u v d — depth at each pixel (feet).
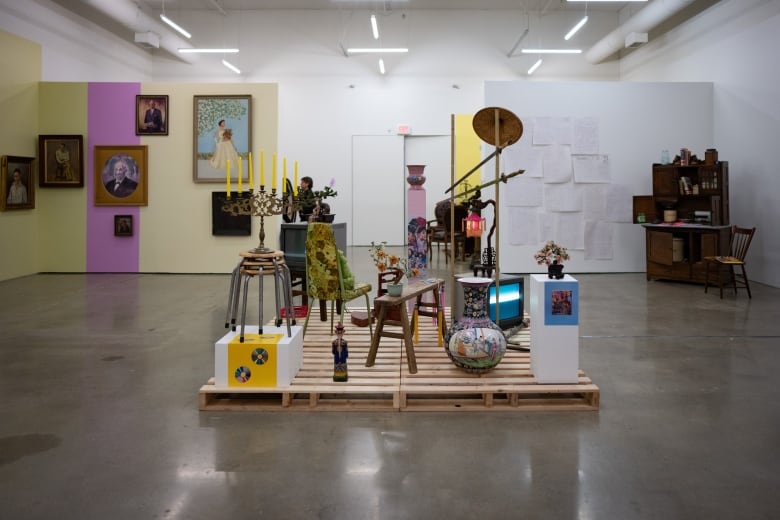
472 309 12.57
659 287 27.04
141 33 39.45
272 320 18.80
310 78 48.32
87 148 31.99
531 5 47.52
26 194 30.81
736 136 30.14
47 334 17.80
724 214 27.27
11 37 29.76
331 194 22.02
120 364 14.62
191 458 9.35
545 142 31.24
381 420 10.96
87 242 32.32
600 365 14.56
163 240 32.27
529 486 8.45
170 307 22.27
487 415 11.23
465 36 48.24
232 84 31.55
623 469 8.98
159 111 31.71
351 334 16.40
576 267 31.65
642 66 43.91
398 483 8.53
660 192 29.19
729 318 20.07
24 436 10.22
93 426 10.67
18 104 30.40
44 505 7.93
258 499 8.07
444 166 48.85
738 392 12.53
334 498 8.10
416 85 48.34
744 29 29.60
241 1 46.52
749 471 8.93
